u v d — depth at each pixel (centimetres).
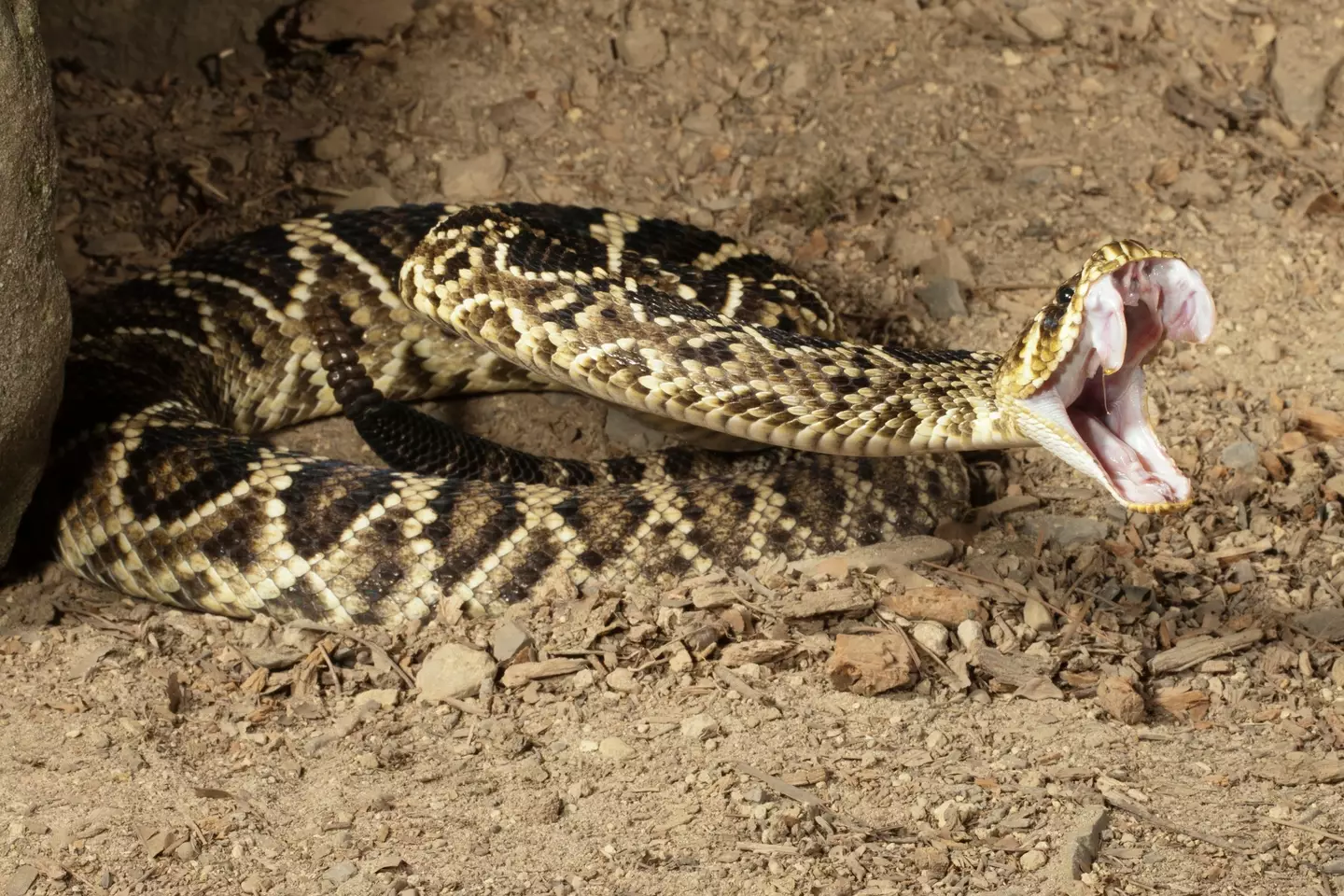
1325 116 148
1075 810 108
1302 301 136
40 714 112
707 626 116
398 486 118
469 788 109
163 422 121
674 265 128
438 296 121
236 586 118
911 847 106
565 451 129
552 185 144
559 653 115
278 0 148
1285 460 127
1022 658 115
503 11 151
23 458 116
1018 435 115
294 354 129
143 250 138
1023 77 149
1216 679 115
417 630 117
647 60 149
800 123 148
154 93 147
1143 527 124
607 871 105
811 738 111
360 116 146
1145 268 111
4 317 113
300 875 105
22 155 112
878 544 120
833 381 116
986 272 139
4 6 111
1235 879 105
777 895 104
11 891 105
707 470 127
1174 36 152
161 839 106
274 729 112
